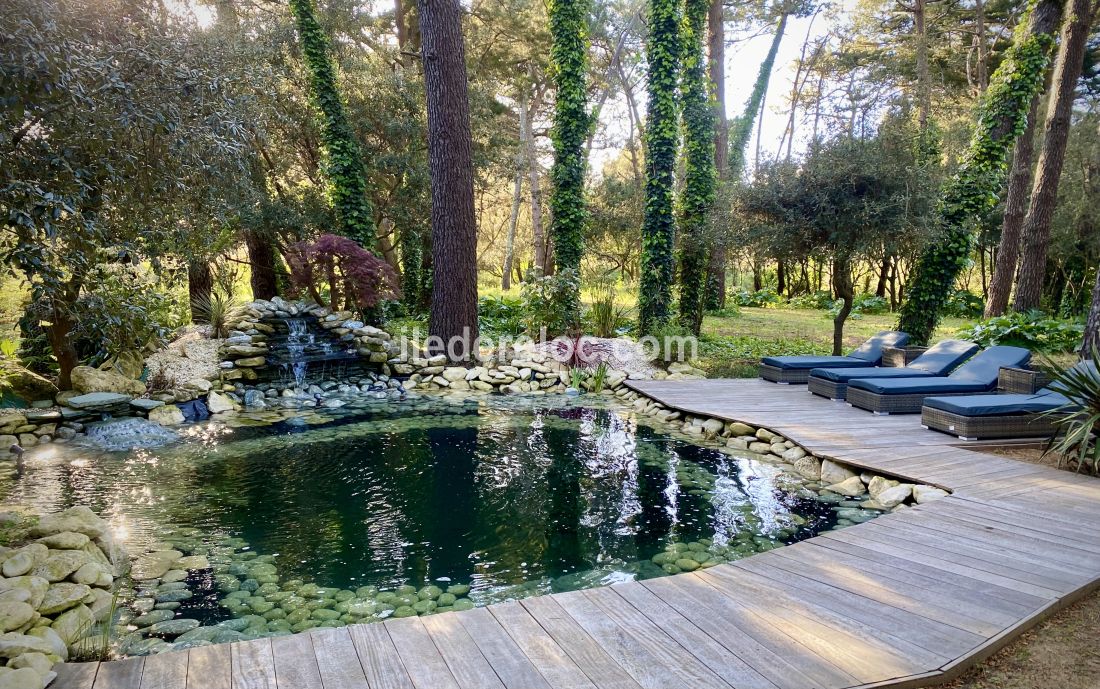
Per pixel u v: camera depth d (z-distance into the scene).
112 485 4.95
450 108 9.57
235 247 12.34
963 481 4.41
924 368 7.47
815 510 4.41
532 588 3.31
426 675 2.18
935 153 10.71
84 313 3.77
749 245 9.95
